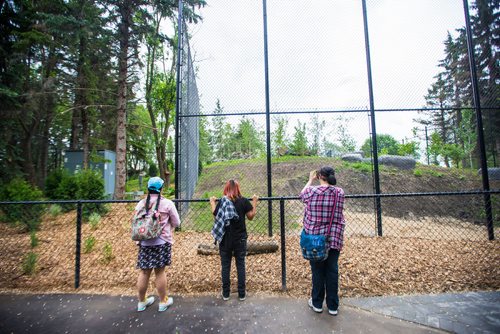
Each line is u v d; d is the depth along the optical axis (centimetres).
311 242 242
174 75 1664
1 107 919
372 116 547
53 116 1341
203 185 1438
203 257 410
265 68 570
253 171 1481
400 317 255
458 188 1109
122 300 299
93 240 461
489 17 658
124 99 1099
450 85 763
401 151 2105
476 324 242
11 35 1034
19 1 1019
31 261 372
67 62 1290
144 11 1134
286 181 1148
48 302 295
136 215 265
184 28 687
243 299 293
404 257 389
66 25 988
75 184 807
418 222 712
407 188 1117
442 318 252
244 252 295
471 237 521
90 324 251
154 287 331
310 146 1881
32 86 1052
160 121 1862
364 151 1817
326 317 256
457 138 1719
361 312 264
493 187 1031
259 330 236
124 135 1095
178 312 270
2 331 241
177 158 592
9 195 650
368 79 554
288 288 317
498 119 898
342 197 258
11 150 1062
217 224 285
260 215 723
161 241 268
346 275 339
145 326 247
